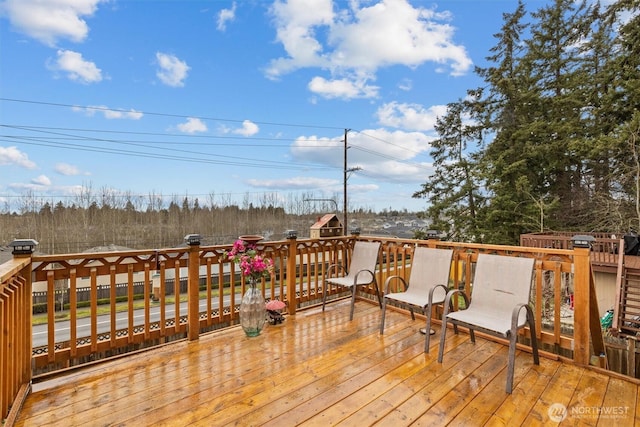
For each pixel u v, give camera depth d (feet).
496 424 6.07
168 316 35.53
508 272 9.08
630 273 19.30
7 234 56.24
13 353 6.32
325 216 65.51
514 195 42.19
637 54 33.17
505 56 45.11
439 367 8.46
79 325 34.19
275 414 6.37
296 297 13.84
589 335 8.50
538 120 40.73
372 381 7.72
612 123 35.04
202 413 6.41
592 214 37.88
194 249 10.39
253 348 9.71
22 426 6.00
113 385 7.54
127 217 66.08
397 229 67.21
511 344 7.36
